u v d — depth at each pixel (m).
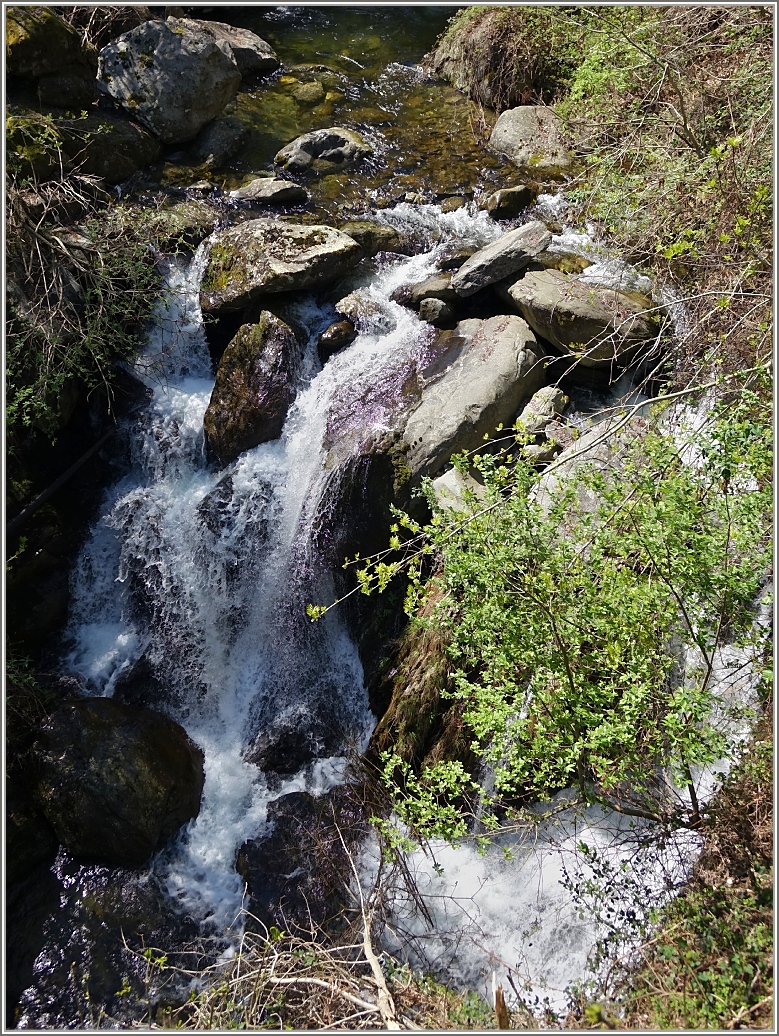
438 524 4.52
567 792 5.20
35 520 6.76
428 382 6.61
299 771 6.21
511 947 4.93
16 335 6.52
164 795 5.85
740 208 5.93
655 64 7.50
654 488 4.18
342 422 6.52
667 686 4.66
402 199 8.52
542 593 4.13
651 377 5.98
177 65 8.65
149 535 6.92
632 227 6.96
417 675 5.77
